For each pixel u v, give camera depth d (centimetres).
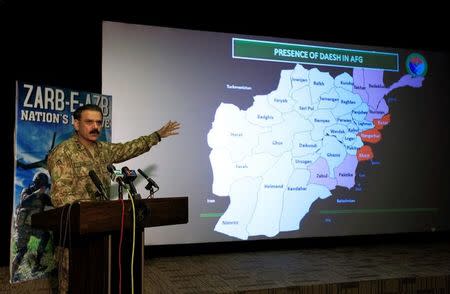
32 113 307
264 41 415
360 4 439
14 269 294
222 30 404
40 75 362
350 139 433
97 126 237
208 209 390
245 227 398
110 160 255
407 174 450
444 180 463
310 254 391
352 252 401
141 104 379
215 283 286
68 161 229
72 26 371
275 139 410
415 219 451
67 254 217
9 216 350
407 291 296
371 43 447
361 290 288
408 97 457
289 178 412
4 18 349
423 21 463
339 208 426
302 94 421
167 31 390
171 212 189
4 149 350
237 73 405
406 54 459
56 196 220
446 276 305
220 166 395
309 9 428
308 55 426
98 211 163
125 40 379
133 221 171
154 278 302
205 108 395
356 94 438
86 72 376
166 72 387
